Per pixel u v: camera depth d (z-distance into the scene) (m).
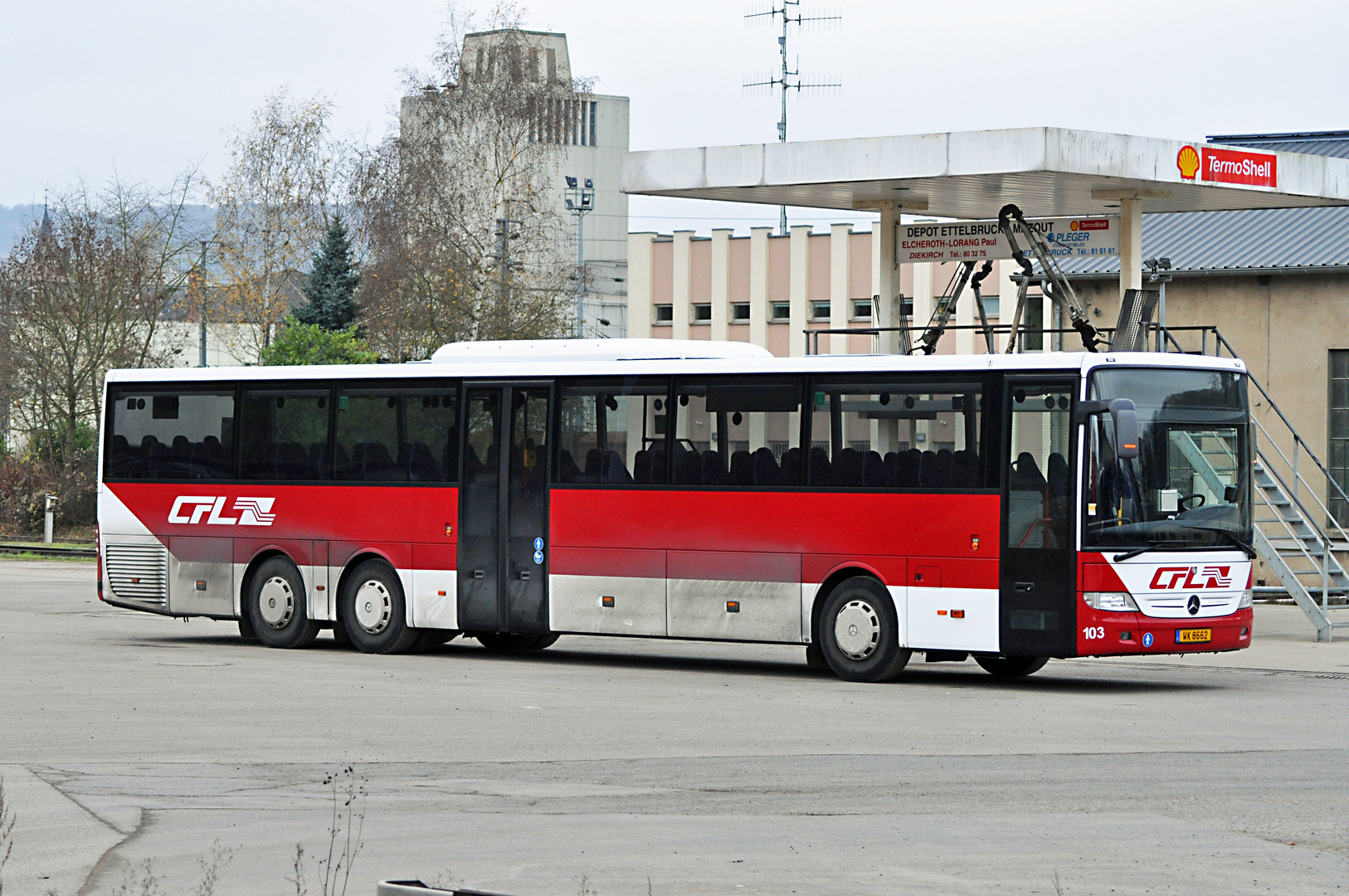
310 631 24.86
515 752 14.74
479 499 23.31
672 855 10.41
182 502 25.80
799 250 68.94
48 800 12.27
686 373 21.94
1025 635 19.62
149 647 25.03
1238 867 10.11
